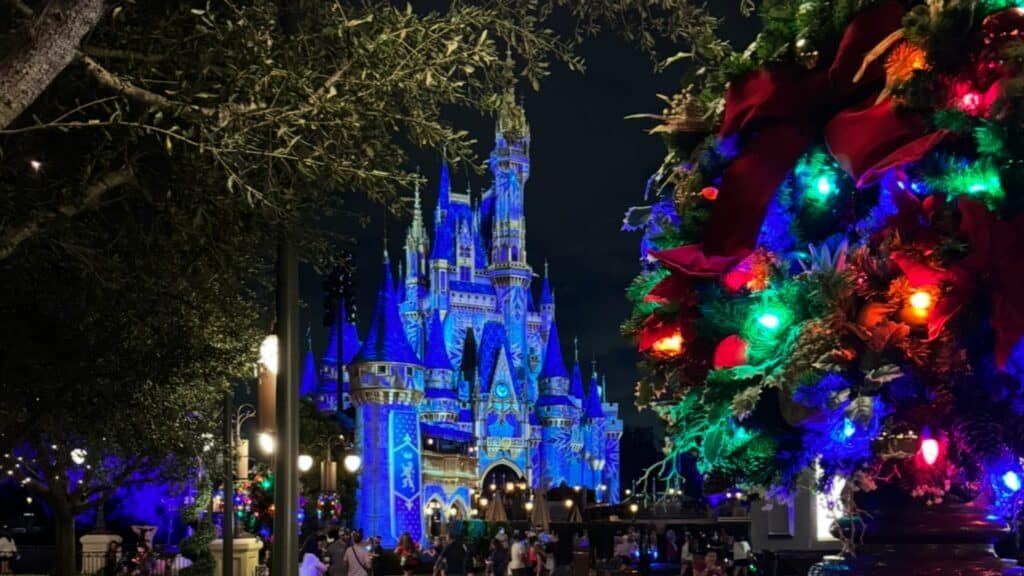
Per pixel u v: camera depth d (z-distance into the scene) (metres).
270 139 6.41
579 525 45.78
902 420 2.60
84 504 23.30
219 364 14.57
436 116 6.94
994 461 2.53
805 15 2.70
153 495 45.75
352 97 6.39
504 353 142.25
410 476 83.00
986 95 2.30
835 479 2.88
